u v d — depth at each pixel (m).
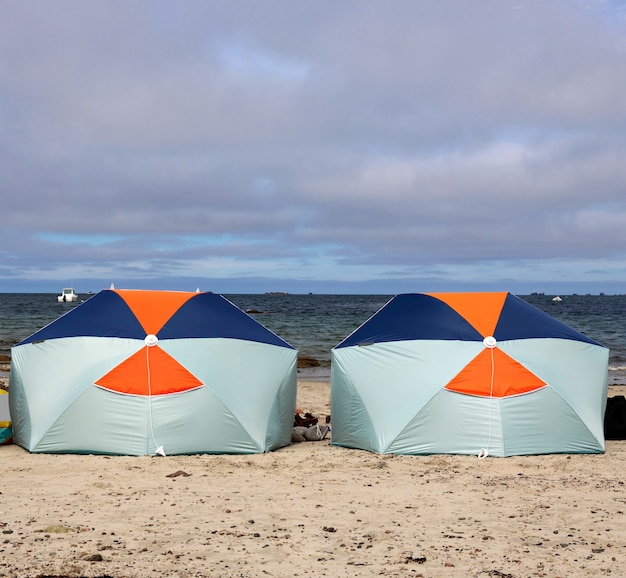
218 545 5.90
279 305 108.88
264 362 10.91
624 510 7.12
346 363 10.99
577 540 6.14
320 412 14.49
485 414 10.09
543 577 5.28
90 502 7.22
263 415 10.48
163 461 9.38
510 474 8.84
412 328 11.11
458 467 9.21
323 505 7.24
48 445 9.98
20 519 6.56
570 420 10.26
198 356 10.48
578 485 8.23
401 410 10.27
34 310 75.06
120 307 11.12
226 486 8.05
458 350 10.62
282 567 5.43
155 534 6.16
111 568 5.29
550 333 11.09
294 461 9.58
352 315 68.75
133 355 10.30
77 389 10.08
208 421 10.02
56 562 5.38
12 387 10.90
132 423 9.89
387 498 7.57
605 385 11.09
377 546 5.95
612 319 65.44
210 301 11.66
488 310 11.33
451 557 5.69
